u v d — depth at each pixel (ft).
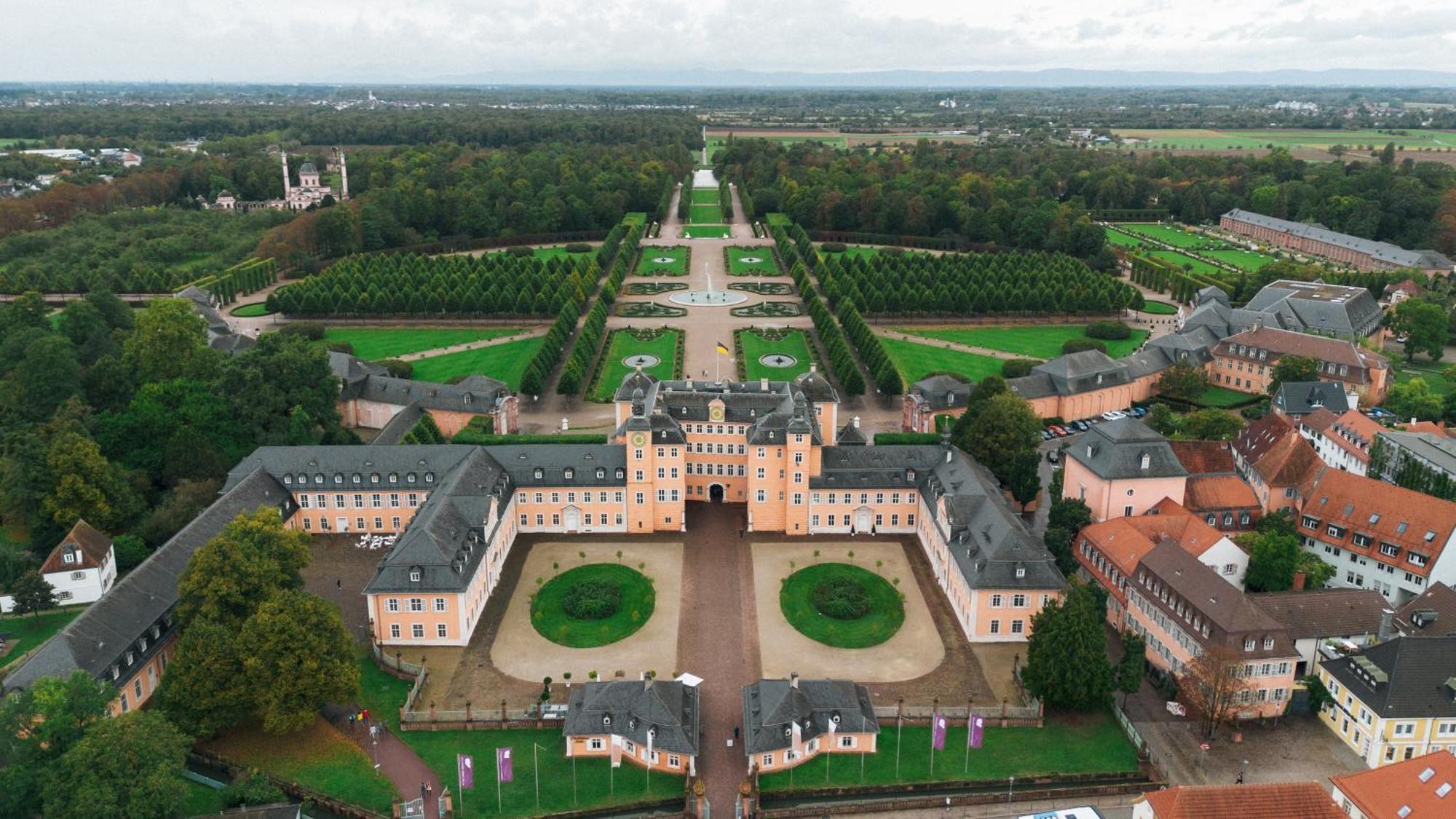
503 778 443.32
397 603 568.82
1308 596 557.74
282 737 491.72
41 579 595.06
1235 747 495.00
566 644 577.84
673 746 469.98
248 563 508.94
